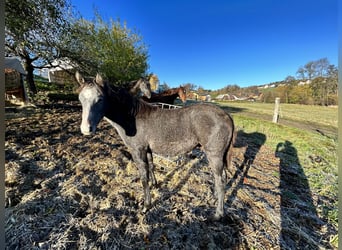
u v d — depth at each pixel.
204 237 1.77
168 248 1.63
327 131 6.69
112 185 2.51
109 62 10.45
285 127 6.55
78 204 2.09
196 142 2.05
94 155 3.37
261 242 1.75
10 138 3.86
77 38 8.55
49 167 2.82
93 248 1.57
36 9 6.12
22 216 1.82
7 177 2.46
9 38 6.81
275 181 2.90
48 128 4.84
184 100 7.16
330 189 2.70
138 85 2.54
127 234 1.75
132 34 12.45
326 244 1.78
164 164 3.27
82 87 1.74
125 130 2.05
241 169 3.30
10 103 7.77
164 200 2.29
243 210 2.18
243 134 5.86
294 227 1.95
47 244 1.57
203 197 2.38
